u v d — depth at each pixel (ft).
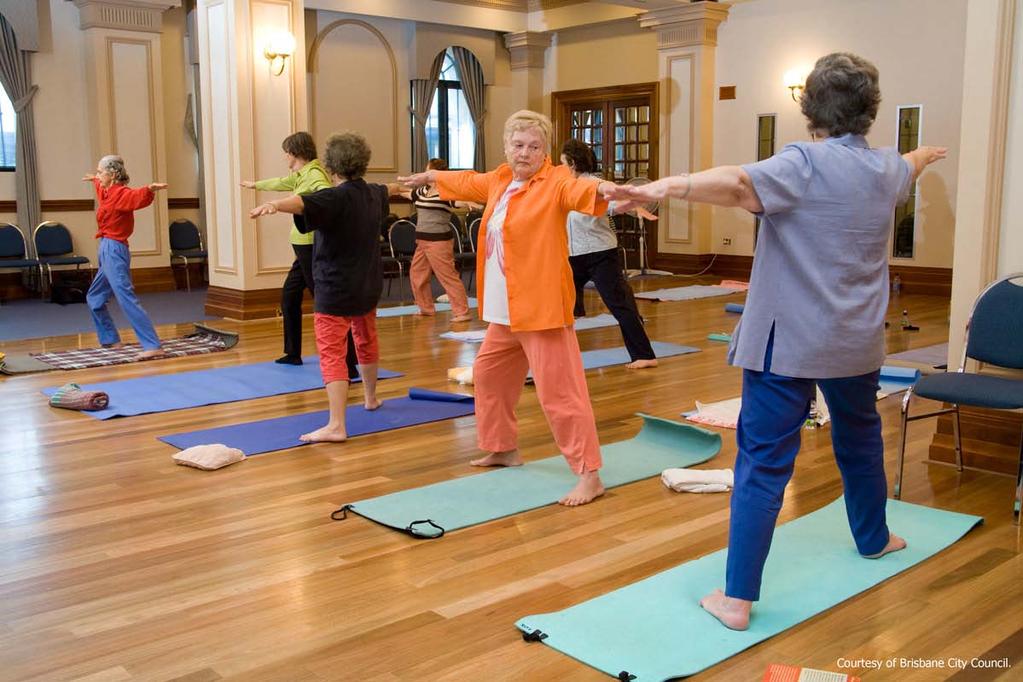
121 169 22.86
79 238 37.63
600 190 8.42
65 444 15.40
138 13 37.29
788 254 8.38
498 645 8.47
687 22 40.57
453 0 43.45
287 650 8.40
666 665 7.95
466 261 42.83
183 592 9.68
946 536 10.89
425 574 10.10
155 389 19.31
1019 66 12.93
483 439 13.85
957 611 9.04
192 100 40.37
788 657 8.17
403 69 44.16
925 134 34.73
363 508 12.09
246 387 19.51
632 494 12.71
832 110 8.68
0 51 34.99
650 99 43.29
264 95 28.45
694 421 16.69
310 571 10.21
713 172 8.00
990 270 13.42
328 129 41.91
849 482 10.09
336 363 15.29
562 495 12.58
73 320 29.96
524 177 11.82
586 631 8.61
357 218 14.82
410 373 20.99
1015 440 13.38
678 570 9.99
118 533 11.40
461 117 46.91
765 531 8.55
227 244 29.30
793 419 8.59
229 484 13.28
